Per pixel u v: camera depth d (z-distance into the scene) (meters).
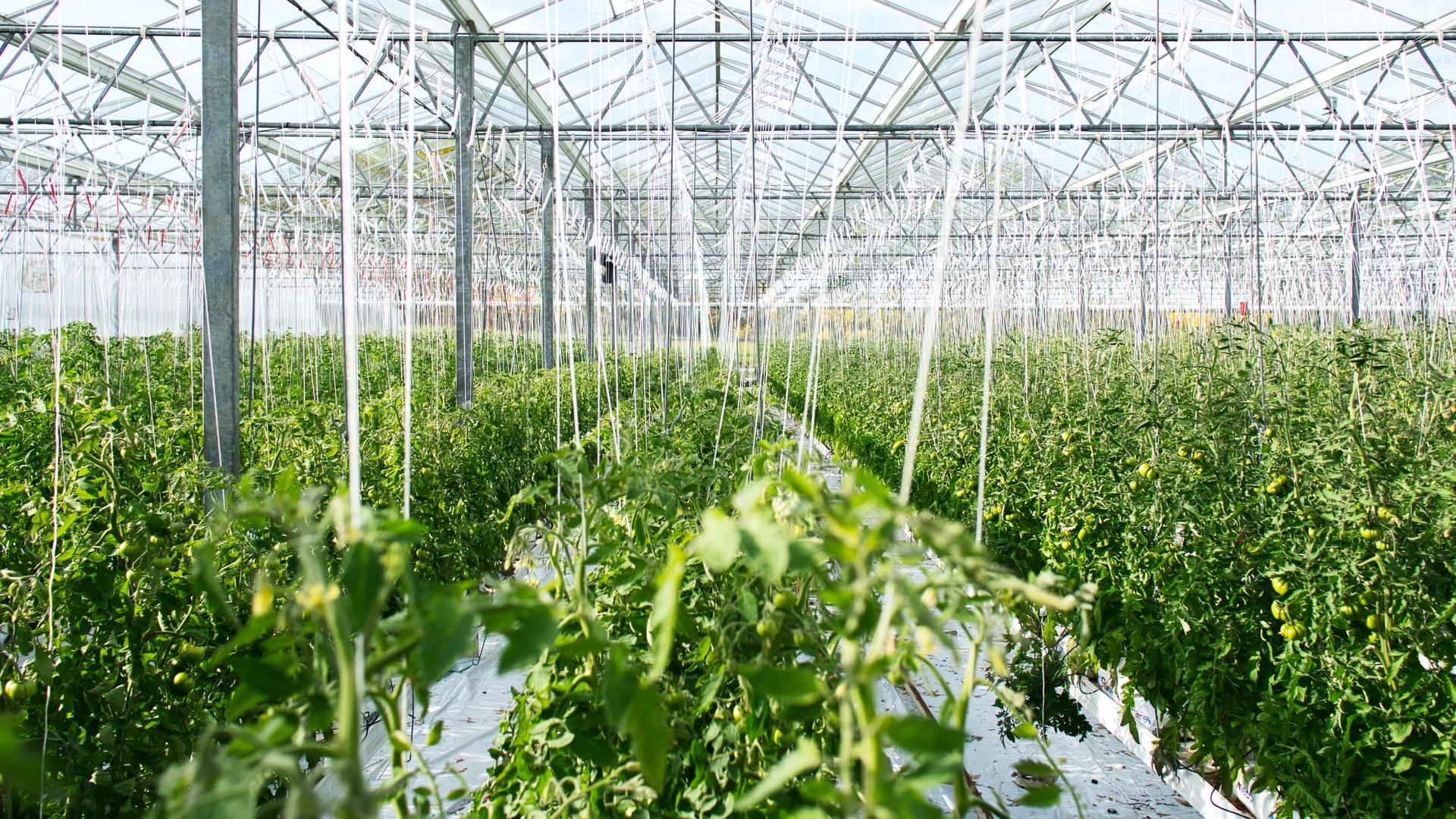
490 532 5.38
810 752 1.07
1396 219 15.82
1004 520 4.99
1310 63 9.65
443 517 4.94
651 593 1.92
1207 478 3.85
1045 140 11.26
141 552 2.49
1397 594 2.84
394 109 9.98
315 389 8.68
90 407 3.23
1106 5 8.66
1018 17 8.90
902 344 13.90
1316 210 12.83
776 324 26.52
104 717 2.40
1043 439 5.32
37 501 2.72
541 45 9.73
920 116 13.02
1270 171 14.16
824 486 1.14
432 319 19.94
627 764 1.83
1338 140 8.12
